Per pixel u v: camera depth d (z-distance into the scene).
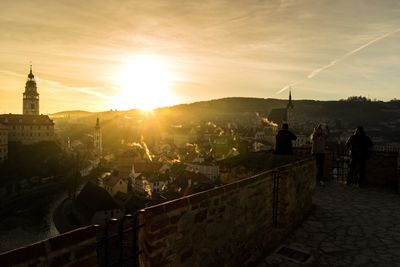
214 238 5.22
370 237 7.73
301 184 8.88
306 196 9.33
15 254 2.58
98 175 108.00
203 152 130.38
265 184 7.06
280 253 6.83
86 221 59.69
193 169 95.69
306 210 9.33
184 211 4.55
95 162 124.12
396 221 8.84
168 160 126.75
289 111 156.00
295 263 6.41
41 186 87.94
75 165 109.38
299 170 8.72
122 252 3.76
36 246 2.73
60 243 2.91
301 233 7.95
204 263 4.98
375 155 13.54
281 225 7.73
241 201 6.02
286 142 12.16
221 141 111.62
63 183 93.75
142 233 4.13
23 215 65.06
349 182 13.39
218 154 109.19
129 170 102.88
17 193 79.62
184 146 176.25
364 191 12.26
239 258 5.98
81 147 150.00
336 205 10.37
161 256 4.16
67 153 122.38
